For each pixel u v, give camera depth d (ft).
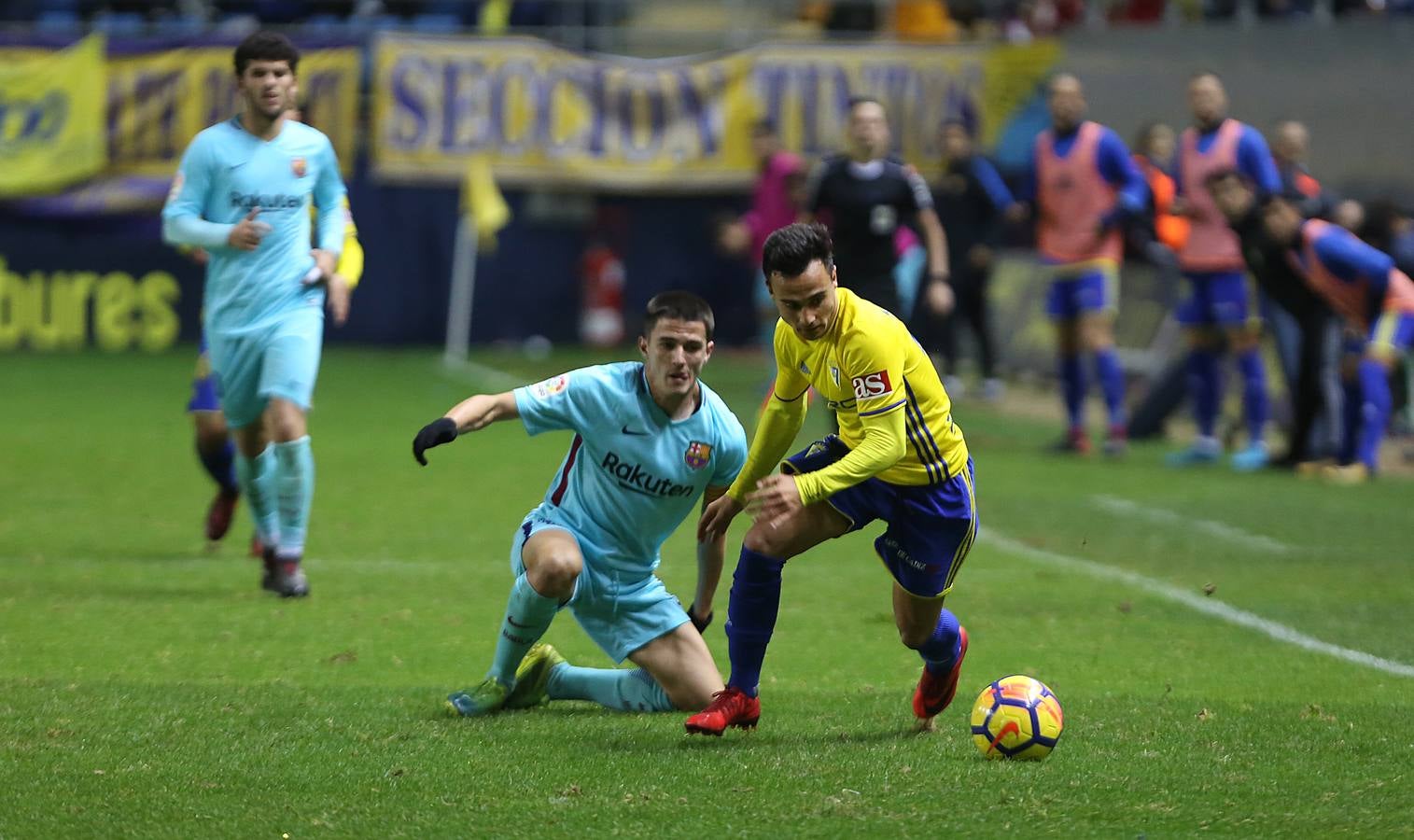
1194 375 144.25
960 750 56.29
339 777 52.08
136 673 66.80
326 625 77.10
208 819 47.73
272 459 85.71
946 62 207.31
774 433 57.31
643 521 60.39
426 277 217.77
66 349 208.13
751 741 57.67
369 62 203.82
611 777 52.60
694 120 208.74
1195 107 143.23
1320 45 176.45
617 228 222.48
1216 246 141.28
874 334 53.16
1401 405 148.15
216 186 82.64
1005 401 189.88
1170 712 62.23
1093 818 48.44
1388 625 81.35
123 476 122.62
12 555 93.15
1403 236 144.87
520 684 63.10
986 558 99.09
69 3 217.77
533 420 58.85
